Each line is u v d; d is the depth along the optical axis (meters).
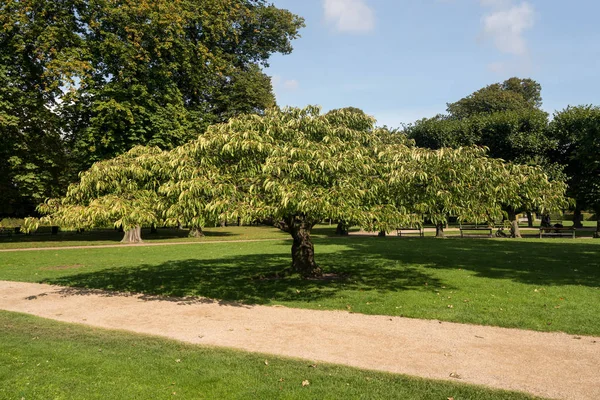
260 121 9.98
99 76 25.78
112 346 6.43
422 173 8.12
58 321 8.01
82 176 10.09
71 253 20.12
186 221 8.81
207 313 8.52
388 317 8.00
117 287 11.39
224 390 4.81
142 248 22.69
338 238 27.66
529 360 5.66
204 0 28.78
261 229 45.19
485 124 29.73
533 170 9.62
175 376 5.21
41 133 26.61
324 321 7.77
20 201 33.25
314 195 8.02
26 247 23.50
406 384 4.93
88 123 27.72
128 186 10.01
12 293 10.83
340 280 11.72
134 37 25.42
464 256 16.48
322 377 5.14
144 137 26.08
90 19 24.80
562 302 8.70
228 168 9.23
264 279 12.20
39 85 24.52
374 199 9.30
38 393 4.75
